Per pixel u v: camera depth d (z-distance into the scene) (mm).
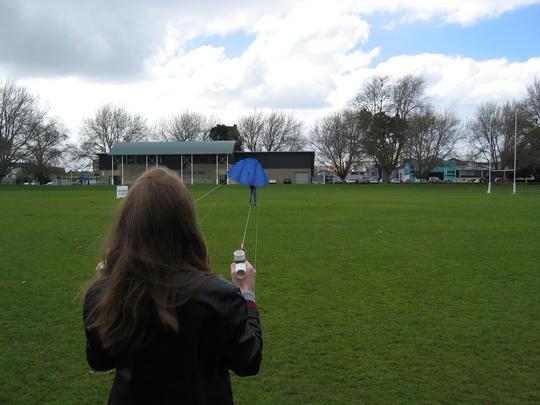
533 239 15539
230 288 1963
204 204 33188
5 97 77875
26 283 9375
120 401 1896
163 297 1822
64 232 17125
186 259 1996
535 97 77438
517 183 87250
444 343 6117
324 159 113125
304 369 5363
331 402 4609
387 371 5293
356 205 32031
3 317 7234
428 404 4555
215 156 90562
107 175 99938
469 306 7785
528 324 6871
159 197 1941
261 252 12938
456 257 12211
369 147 86938
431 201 36938
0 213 25297
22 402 4629
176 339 1834
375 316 7254
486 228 18625
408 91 85562
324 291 8758
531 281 9555
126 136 107000
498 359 5605
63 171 120500
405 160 94312
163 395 1855
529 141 77875
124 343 1836
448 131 92500
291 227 18922
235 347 1937
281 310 7566
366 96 86312
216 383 1961
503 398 4660
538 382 5008
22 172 93188
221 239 15477
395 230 17953
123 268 1885
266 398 4695
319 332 6551
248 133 120375
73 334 6512
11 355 5777
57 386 4980
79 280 9633
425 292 8680
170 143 91125
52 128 81938
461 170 137000
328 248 13633
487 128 94250
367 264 11289
